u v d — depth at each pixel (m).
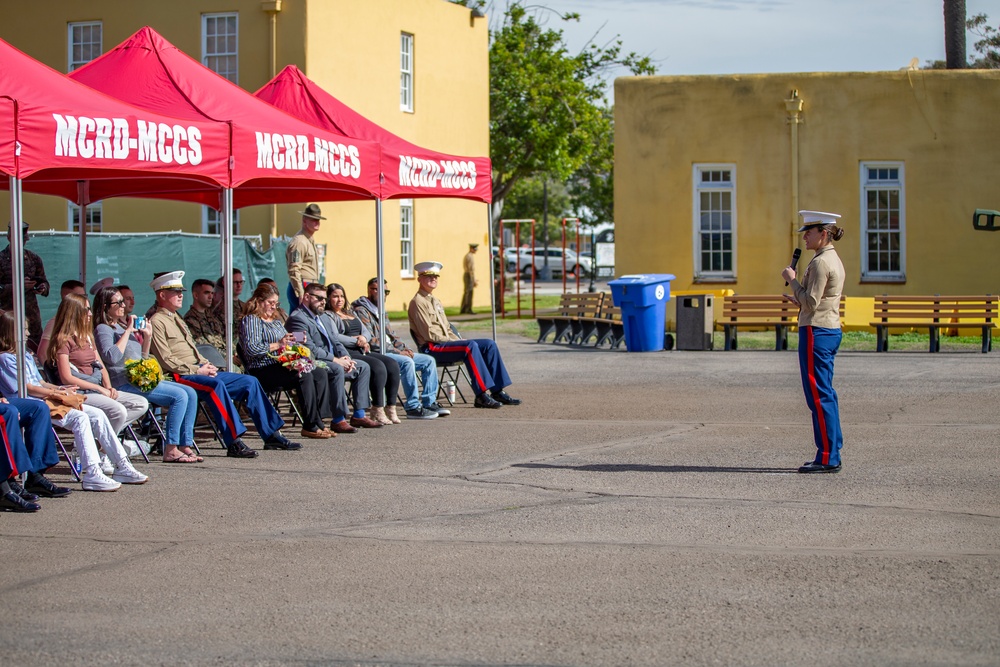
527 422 12.01
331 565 6.56
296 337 11.17
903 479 8.74
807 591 5.97
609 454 10.03
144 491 8.60
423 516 7.73
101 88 11.59
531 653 5.13
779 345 19.61
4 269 11.93
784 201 23.94
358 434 11.27
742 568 6.41
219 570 6.48
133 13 27.36
